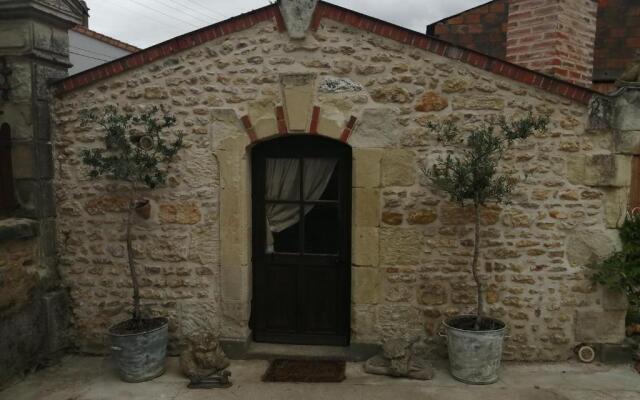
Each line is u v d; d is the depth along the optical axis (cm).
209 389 374
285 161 440
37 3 403
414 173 407
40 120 421
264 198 443
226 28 410
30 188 418
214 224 425
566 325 407
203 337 400
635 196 493
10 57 412
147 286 435
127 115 397
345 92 407
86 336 445
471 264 408
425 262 411
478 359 369
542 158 398
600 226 398
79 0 454
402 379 386
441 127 399
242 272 424
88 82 425
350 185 430
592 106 387
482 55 391
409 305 414
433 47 396
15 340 391
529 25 480
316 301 445
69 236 441
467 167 354
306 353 428
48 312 420
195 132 420
